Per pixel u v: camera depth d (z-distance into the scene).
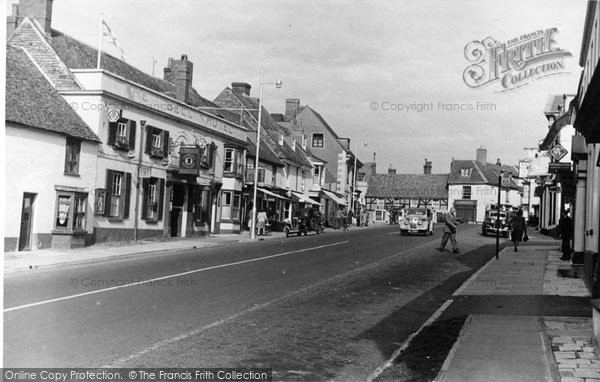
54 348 7.91
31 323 9.28
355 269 18.91
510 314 11.01
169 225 30.39
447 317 11.02
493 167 94.75
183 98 33.91
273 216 45.56
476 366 7.46
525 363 7.59
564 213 23.03
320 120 68.69
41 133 21.16
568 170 22.17
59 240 21.92
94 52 29.11
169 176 30.06
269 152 47.78
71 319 9.66
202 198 34.00
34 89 22.69
